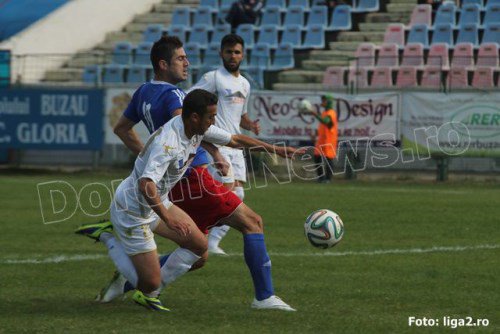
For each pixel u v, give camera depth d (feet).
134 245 59.31
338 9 235.61
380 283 72.69
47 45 240.12
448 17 226.58
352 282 73.10
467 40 218.59
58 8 248.93
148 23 258.98
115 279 63.62
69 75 231.71
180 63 63.72
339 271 78.54
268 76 219.20
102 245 94.32
